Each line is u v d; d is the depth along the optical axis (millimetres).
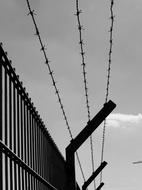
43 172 11781
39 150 11227
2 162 6883
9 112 7512
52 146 14312
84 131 13227
